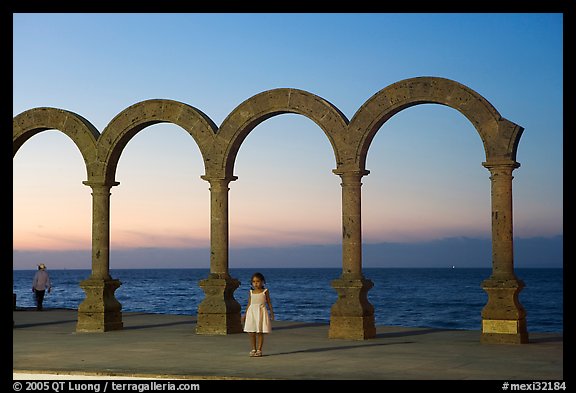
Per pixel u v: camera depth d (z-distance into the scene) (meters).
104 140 25.77
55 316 31.20
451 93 22.12
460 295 96.88
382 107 22.70
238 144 24.69
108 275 25.94
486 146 21.80
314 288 127.50
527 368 16.88
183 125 24.91
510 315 21.25
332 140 23.23
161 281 178.12
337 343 21.53
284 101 23.77
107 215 25.97
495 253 21.72
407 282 156.00
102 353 19.62
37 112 26.39
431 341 21.89
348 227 23.00
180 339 22.80
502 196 21.70
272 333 24.20
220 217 24.66
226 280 24.42
